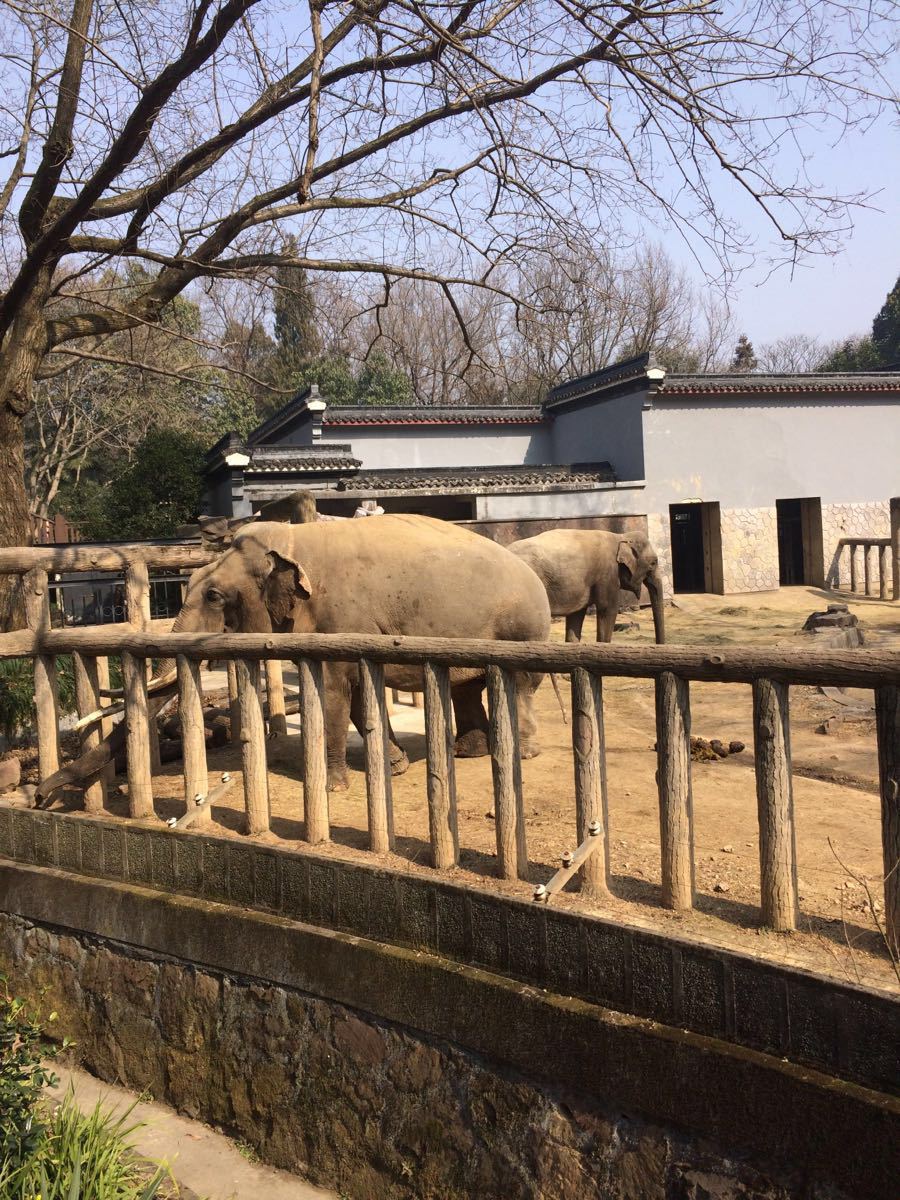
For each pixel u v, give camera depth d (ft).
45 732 21.12
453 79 21.67
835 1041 10.64
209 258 27.91
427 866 15.55
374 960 14.80
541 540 37.42
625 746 25.36
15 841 20.72
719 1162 11.43
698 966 11.75
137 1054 18.12
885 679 11.02
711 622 58.59
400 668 21.84
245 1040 16.53
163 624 24.47
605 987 12.64
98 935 18.63
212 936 16.87
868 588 70.85
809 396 75.87
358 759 24.35
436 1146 14.06
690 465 73.56
